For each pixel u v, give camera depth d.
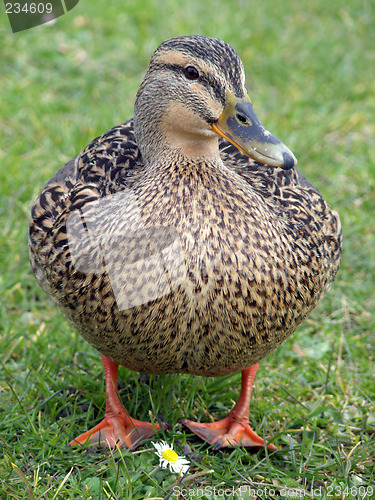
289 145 5.75
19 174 5.25
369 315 4.42
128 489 3.03
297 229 3.24
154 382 3.75
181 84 3.16
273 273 3.03
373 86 6.73
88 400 3.69
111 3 7.53
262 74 6.86
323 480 3.22
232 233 2.98
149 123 3.27
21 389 3.72
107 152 3.56
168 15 7.44
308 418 3.60
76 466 3.22
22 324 4.28
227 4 7.73
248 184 3.29
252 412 3.68
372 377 3.93
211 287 2.94
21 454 3.28
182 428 3.54
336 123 6.20
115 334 3.08
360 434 3.54
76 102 6.29
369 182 5.48
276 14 7.62
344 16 7.58
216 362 3.16
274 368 4.02
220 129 3.18
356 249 4.91
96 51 6.89
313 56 7.07
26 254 4.62
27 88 6.38
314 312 4.45
